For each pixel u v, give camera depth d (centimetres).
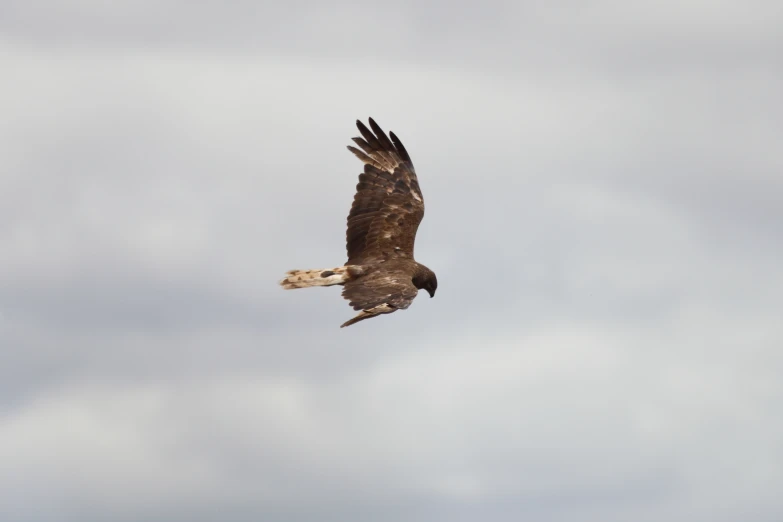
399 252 2181
